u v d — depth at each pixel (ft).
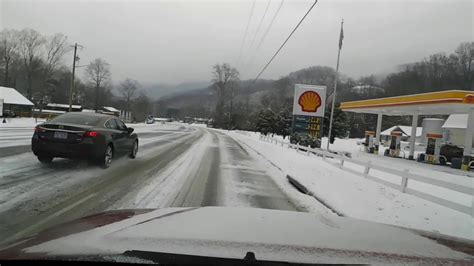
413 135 98.07
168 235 6.56
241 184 27.73
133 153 38.50
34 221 14.73
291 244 6.47
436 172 62.75
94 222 7.70
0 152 33.17
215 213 9.06
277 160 48.60
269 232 7.28
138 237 6.36
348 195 26.03
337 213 20.71
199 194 22.57
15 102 186.60
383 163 79.15
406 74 240.73
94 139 27.89
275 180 31.48
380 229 8.44
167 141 71.97
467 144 72.64
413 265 5.74
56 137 27.12
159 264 5.54
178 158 42.14
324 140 177.37
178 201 20.20
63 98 299.58
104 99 328.08
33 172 25.17
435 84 221.25
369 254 6.15
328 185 29.63
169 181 26.20
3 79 258.37
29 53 257.96
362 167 55.88
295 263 5.58
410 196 27.50
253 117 264.31
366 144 124.57
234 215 8.88
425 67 228.43
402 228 9.00
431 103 77.92
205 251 5.82
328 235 7.38
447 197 30.89
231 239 6.52
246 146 79.25
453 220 20.76
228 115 287.89
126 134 35.22
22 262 5.63
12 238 12.61
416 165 78.13
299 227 7.95
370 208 22.47
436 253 6.51
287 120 190.19
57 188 21.04
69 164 29.71
